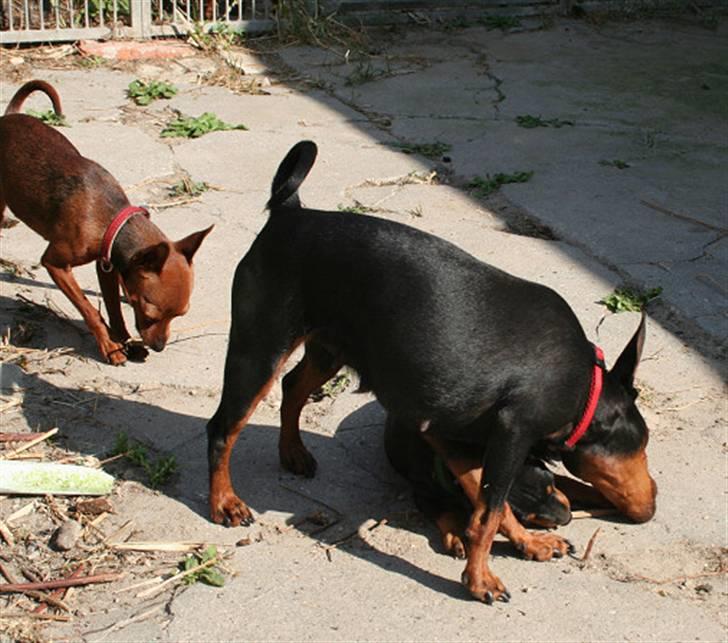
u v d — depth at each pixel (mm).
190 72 2812
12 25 2855
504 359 1230
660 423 1561
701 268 1948
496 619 1235
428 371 1236
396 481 1450
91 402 1570
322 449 1500
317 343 1359
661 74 2977
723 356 1717
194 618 1222
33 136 1707
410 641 1203
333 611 1238
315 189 2176
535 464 1341
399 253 1261
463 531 1337
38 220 1673
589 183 2262
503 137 2479
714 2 3600
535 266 1937
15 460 1435
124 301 1835
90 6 3014
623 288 1882
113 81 2705
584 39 3275
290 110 2592
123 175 2191
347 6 3238
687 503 1414
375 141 2428
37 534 1341
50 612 1234
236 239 1990
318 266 1286
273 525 1365
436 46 3133
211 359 1675
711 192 2248
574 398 1252
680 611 1258
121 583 1272
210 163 2271
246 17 3178
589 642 1211
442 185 2248
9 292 1819
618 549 1344
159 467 1430
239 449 1491
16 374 1604
